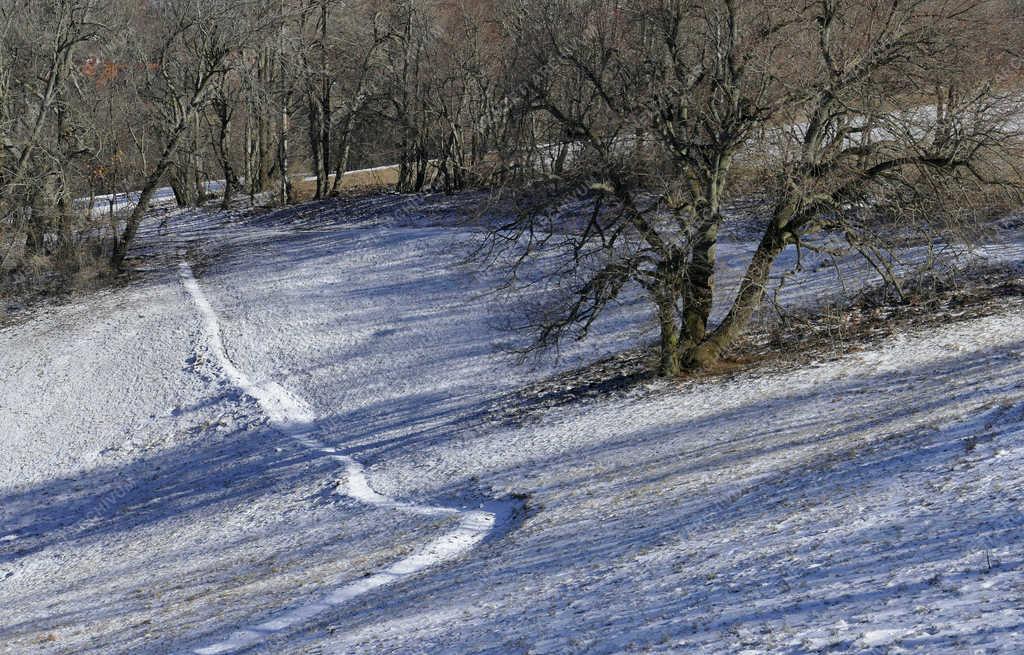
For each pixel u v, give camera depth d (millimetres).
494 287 40219
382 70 65312
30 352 40531
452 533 18203
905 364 23875
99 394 36250
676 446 20781
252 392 34188
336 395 33469
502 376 32281
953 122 23516
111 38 53094
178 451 31000
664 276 25344
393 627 12039
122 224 60750
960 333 25875
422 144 63062
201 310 43656
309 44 66062
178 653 13023
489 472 22406
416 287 42594
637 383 27625
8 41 49562
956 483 13023
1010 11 24531
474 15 54656
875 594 9312
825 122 24328
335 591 15258
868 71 23297
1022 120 26062
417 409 30719
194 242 58688
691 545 13156
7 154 48844
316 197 67125
